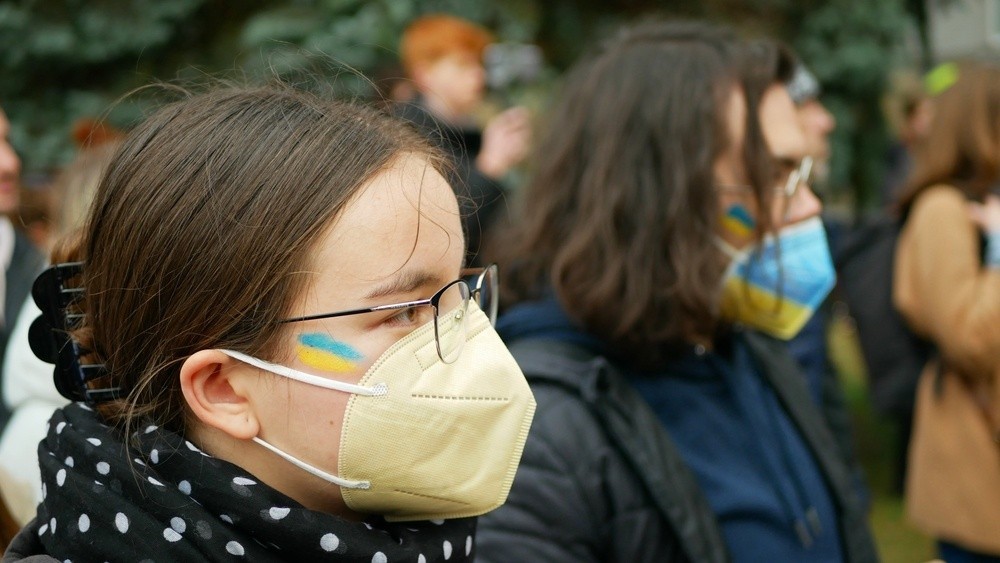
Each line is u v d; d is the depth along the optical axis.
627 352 1.67
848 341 7.83
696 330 1.68
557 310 1.73
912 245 2.98
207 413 1.00
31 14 4.18
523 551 1.48
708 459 1.67
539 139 2.04
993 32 7.20
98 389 1.08
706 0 4.96
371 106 1.15
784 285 1.75
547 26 4.82
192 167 1.01
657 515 1.54
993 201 2.86
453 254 1.07
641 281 1.64
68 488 0.99
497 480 1.10
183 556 0.94
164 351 1.00
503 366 1.12
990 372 2.73
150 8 4.25
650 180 1.68
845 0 5.12
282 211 0.99
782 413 1.79
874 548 1.79
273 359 1.00
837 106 5.23
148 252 1.00
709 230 1.66
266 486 0.98
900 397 3.87
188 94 1.26
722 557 1.53
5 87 4.32
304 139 1.02
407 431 1.03
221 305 0.99
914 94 5.25
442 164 1.11
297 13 4.22
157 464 0.99
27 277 2.96
